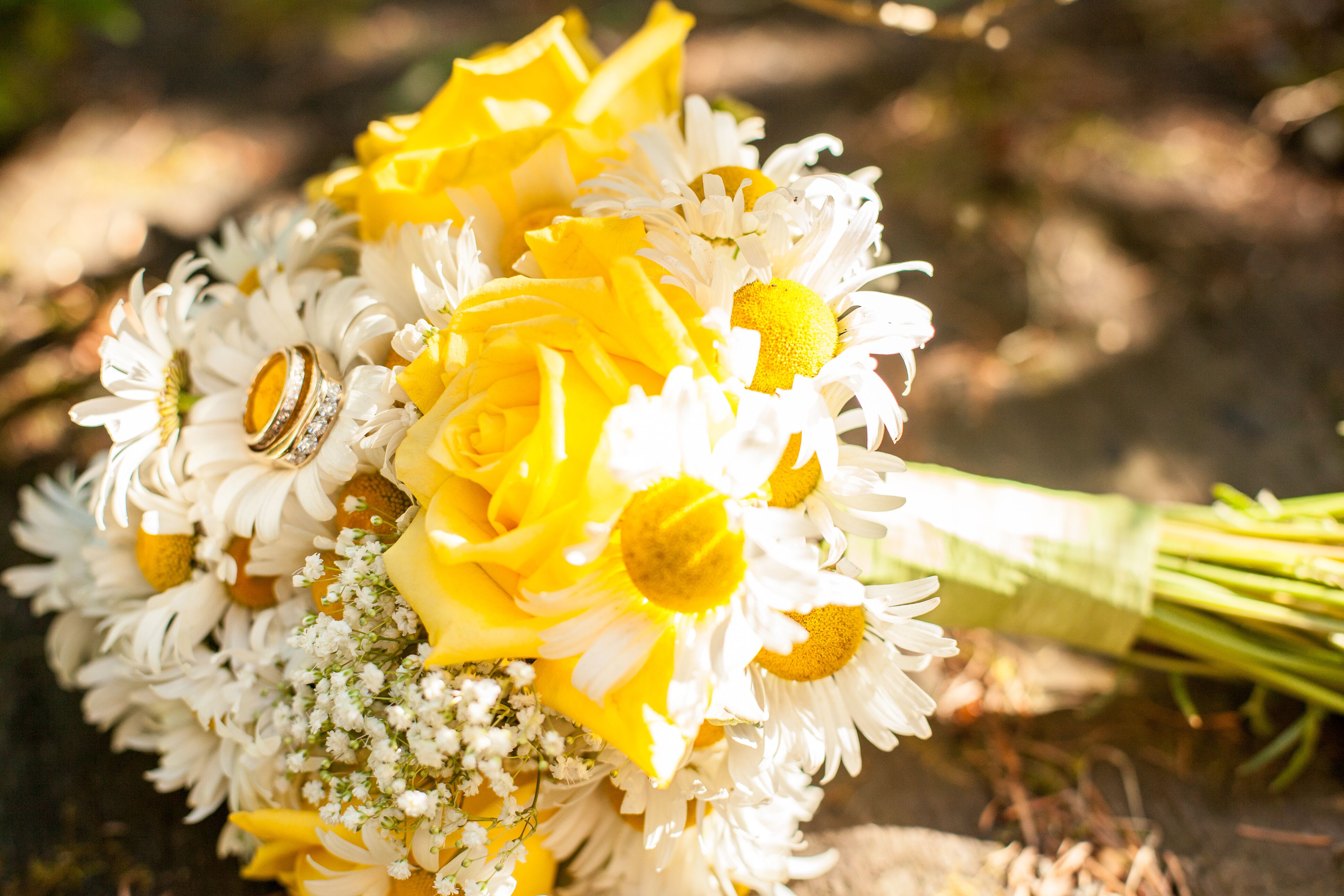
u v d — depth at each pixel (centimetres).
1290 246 47
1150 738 39
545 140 34
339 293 34
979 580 38
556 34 36
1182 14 55
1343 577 37
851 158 50
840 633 32
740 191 32
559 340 30
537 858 34
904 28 41
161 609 34
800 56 55
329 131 53
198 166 51
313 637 32
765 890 35
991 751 39
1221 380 45
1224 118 51
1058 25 55
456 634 29
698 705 30
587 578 29
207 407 34
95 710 37
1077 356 45
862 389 31
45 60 55
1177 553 39
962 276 47
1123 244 47
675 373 29
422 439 30
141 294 34
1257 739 39
